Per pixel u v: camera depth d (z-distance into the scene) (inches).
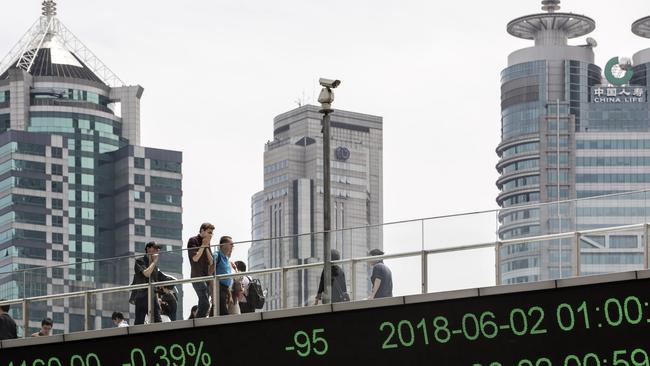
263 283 1596.9
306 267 1574.8
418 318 1445.6
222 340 1552.7
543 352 1379.2
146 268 1662.2
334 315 1488.7
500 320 1405.0
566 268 1401.3
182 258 1651.1
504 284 1412.4
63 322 1707.7
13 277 1742.1
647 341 1331.2
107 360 1626.5
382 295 1509.6
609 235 1386.6
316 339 1497.3
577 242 1397.6
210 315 1617.9
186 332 1577.3
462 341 1419.8
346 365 1476.4
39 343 1668.3
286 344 1513.3
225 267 1624.0
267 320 1525.6
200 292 1626.5
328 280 1555.1
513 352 1395.2
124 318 1673.2
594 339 1357.0
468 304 1422.2
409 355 1448.1
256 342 1530.5
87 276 1702.8
